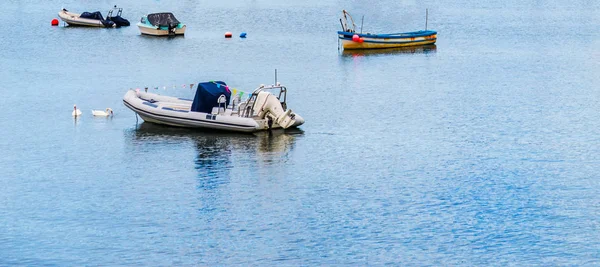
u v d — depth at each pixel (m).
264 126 81.75
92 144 78.62
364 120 87.75
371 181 68.50
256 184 67.88
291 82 109.75
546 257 54.62
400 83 109.00
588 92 102.56
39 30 161.62
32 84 107.19
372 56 132.00
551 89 104.62
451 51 137.50
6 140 80.56
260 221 60.62
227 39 150.88
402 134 82.25
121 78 111.94
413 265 53.69
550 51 137.50
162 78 112.44
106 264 53.84
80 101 96.38
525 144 78.62
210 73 116.44
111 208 63.06
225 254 55.31
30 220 60.84
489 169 71.19
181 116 81.88
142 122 85.69
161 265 53.78
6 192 66.56
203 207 63.16
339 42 140.00
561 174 69.81
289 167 71.88
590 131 83.12
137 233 58.50
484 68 120.75
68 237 57.88
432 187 67.00
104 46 140.62
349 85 107.62
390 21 184.88
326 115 89.88
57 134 82.19
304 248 56.22
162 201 64.38
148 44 143.00
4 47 139.75
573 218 60.50
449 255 55.00
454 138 80.81
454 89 104.81
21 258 54.62
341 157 74.62
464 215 61.38
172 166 72.19
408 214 61.62
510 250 55.66
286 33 161.00
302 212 62.19
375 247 56.25
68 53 133.00
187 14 193.62
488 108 93.62
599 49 139.50
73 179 69.56
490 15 195.38
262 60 127.50
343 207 63.03
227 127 80.81
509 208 62.56
